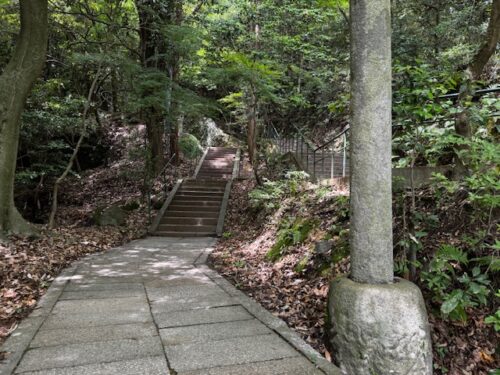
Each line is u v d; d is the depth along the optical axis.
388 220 2.31
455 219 3.24
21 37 6.00
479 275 2.71
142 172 12.95
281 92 12.58
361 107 2.28
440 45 8.39
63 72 11.88
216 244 7.49
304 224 5.28
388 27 2.27
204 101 10.52
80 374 2.07
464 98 3.29
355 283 2.30
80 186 13.46
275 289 4.00
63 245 6.21
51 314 3.14
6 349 2.40
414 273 2.99
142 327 2.84
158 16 9.70
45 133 10.77
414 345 2.10
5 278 4.15
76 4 9.59
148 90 9.73
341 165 9.84
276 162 11.23
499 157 2.73
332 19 10.63
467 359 2.71
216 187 11.65
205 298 3.66
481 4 7.74
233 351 2.40
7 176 5.93
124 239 7.97
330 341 2.37
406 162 3.53
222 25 10.41
